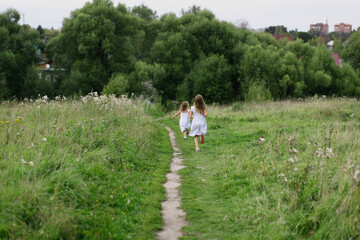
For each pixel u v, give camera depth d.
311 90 42.66
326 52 46.09
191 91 40.44
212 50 42.44
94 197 5.40
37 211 4.47
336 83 44.28
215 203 5.94
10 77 40.19
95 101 13.30
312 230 4.54
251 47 38.81
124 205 5.46
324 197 5.03
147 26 47.81
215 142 11.39
